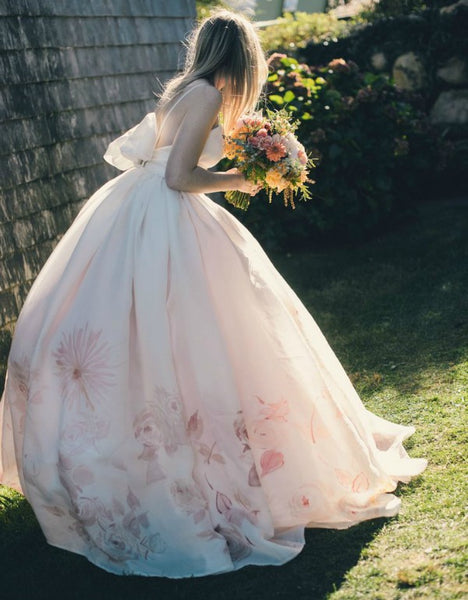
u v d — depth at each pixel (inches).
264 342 100.7
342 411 103.7
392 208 260.7
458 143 303.9
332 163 240.7
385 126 249.4
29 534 108.8
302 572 94.0
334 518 102.3
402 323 178.5
